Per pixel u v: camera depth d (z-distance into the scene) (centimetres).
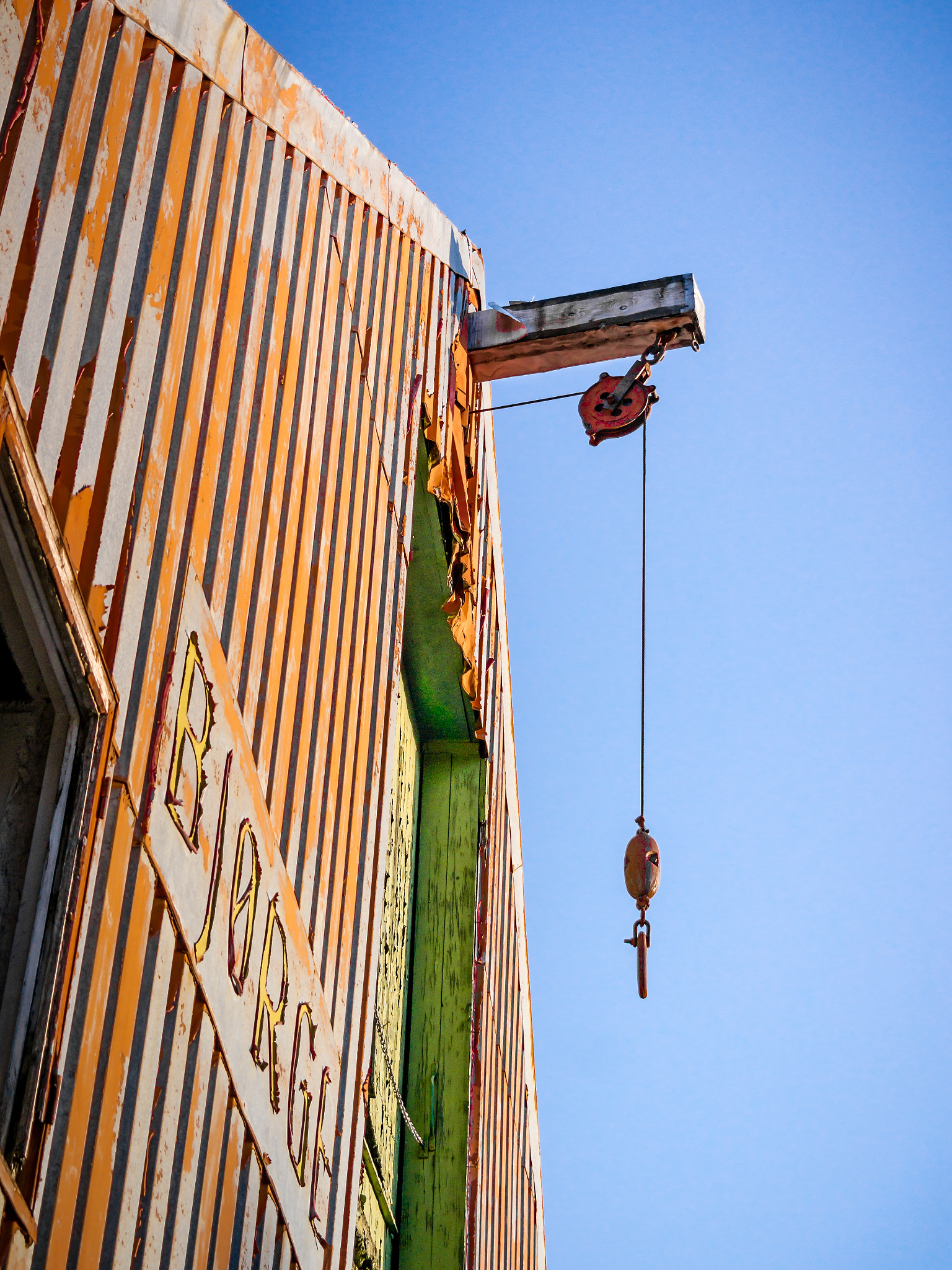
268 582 479
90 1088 324
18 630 314
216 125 459
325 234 586
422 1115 841
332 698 558
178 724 387
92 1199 321
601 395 867
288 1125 478
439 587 848
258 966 451
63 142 351
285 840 488
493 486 1015
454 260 858
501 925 1023
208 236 440
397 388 700
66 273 345
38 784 320
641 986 682
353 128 637
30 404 321
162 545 382
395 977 837
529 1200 1149
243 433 459
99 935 331
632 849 720
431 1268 793
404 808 888
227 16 473
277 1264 460
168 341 396
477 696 929
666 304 851
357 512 614
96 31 378
